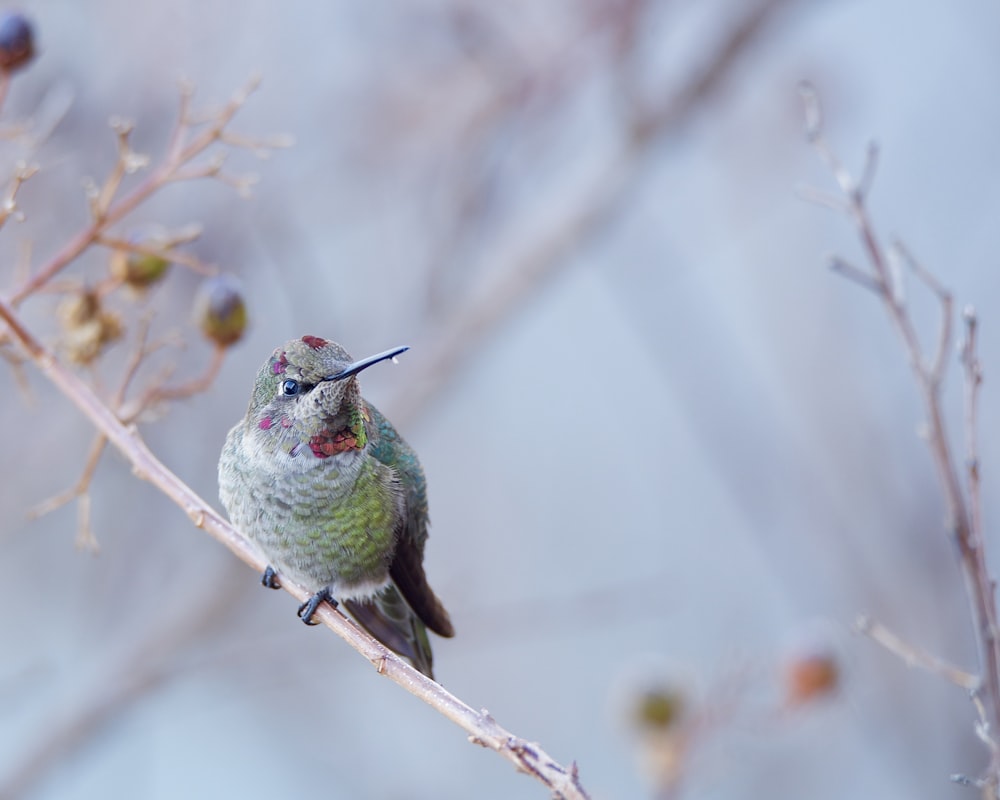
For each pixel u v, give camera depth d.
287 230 11.79
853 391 12.95
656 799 9.55
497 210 13.16
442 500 14.38
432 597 8.23
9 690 10.66
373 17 12.77
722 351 13.66
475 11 12.82
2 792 10.94
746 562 14.09
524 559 14.11
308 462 7.57
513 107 12.91
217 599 11.64
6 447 12.02
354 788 12.59
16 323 6.94
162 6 11.64
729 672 9.72
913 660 6.62
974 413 6.35
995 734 6.06
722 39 12.99
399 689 13.77
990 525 12.06
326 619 6.40
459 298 12.87
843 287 13.34
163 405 7.65
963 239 13.51
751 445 13.20
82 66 11.20
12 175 8.22
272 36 12.05
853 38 13.92
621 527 14.61
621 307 14.01
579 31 12.99
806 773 11.54
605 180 13.16
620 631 13.95
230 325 7.61
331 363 7.54
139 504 12.38
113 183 7.39
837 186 13.30
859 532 12.45
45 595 12.84
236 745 13.80
